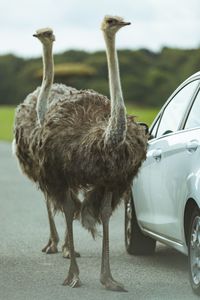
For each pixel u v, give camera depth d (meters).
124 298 11.52
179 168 11.91
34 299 11.49
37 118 14.69
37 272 13.47
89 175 11.82
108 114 12.30
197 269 11.46
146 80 108.75
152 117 65.75
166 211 12.55
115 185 11.98
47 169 12.38
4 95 133.62
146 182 13.46
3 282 12.69
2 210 21.41
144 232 13.94
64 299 11.49
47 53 14.82
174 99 13.39
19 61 135.50
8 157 41.56
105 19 11.91
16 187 27.16
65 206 12.40
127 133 11.76
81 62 124.12
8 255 15.05
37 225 18.73
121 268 13.68
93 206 12.22
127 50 114.75
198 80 12.66
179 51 110.81
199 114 12.05
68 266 13.99
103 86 115.69
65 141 12.01
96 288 12.19
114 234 17.39
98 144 11.64
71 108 12.37
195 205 11.39
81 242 16.38
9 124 82.06
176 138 12.35
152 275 13.10
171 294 11.73
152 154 13.21
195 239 11.45
